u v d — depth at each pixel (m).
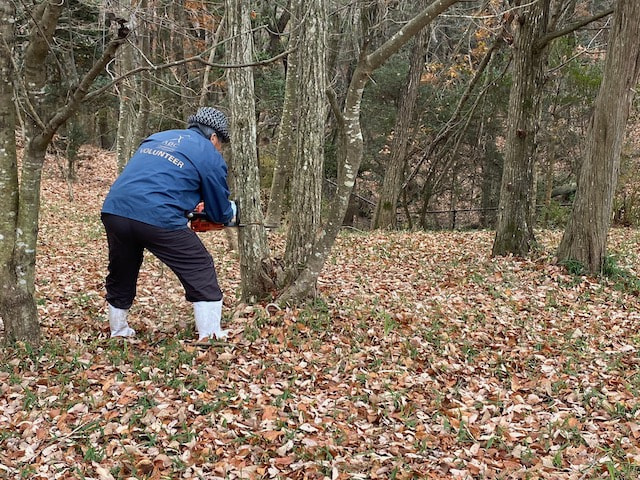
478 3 19.34
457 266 9.73
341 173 5.91
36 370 4.58
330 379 4.86
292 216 6.46
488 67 19.09
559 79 17.45
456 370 5.34
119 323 5.35
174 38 14.73
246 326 5.64
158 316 6.13
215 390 4.41
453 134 19.16
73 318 5.91
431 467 3.69
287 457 3.67
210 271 5.11
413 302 7.33
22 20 6.59
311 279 6.32
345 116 5.63
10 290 4.77
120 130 15.02
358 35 16.52
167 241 4.80
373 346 5.62
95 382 4.45
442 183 23.97
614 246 12.43
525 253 10.49
